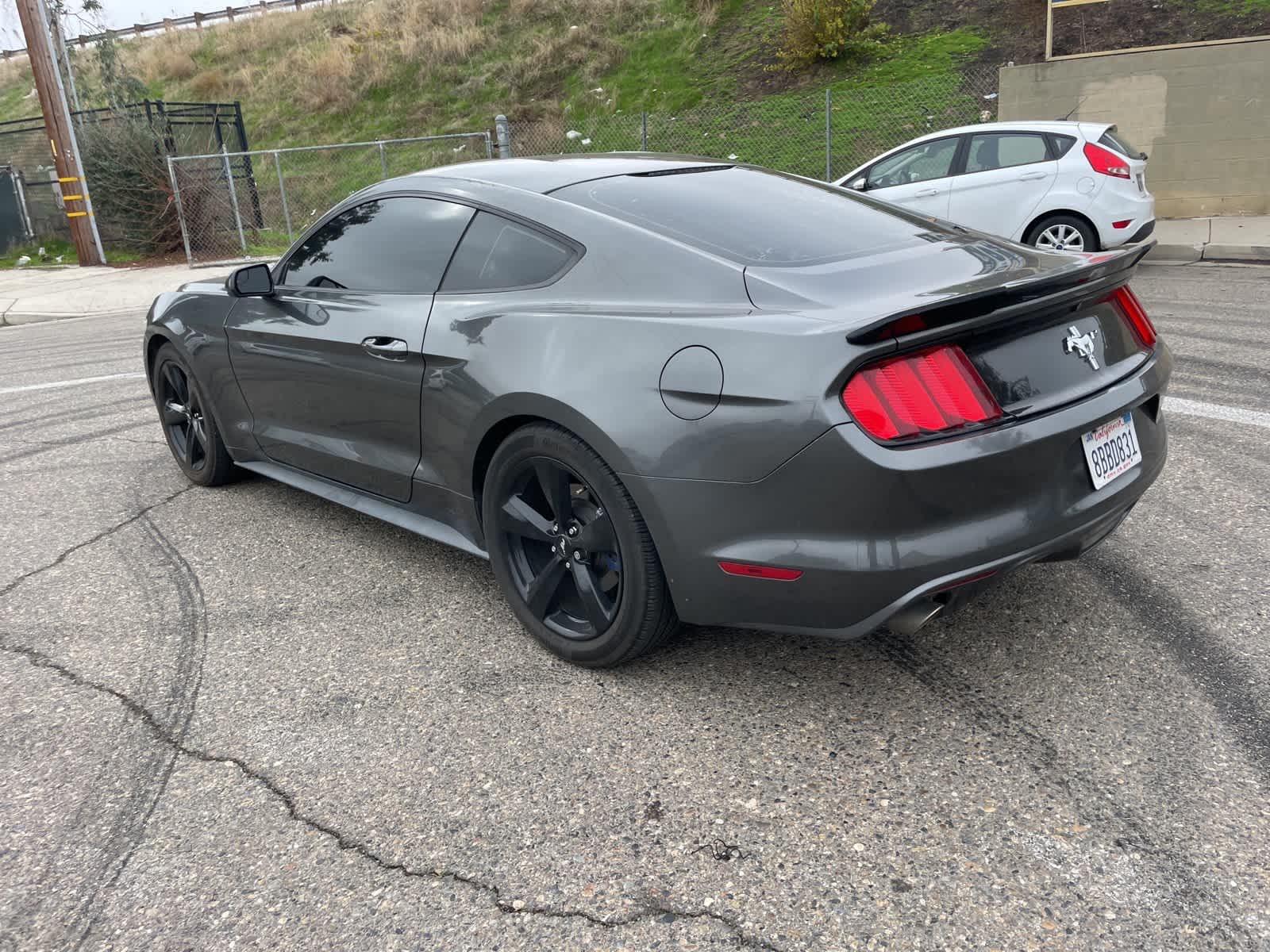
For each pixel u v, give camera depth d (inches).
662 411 90.6
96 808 87.7
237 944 71.5
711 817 82.9
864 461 80.7
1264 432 175.5
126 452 205.6
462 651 114.0
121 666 113.6
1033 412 88.0
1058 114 499.2
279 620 124.3
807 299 90.5
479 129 868.6
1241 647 104.0
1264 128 464.8
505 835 82.0
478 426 108.6
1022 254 108.8
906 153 376.2
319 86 1026.7
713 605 93.0
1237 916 68.8
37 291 528.4
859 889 73.7
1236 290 321.1
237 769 92.8
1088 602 116.3
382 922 73.0
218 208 648.4
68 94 764.0
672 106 791.7
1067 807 81.4
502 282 112.8
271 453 154.8
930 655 107.0
